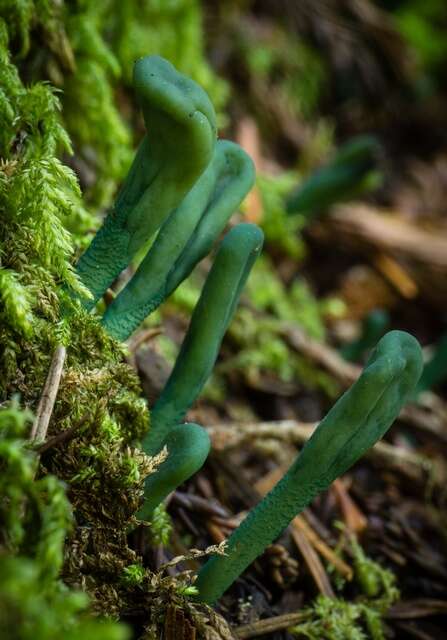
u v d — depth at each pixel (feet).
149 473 0.57
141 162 0.55
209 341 0.59
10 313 0.55
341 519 0.77
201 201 0.57
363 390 0.54
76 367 0.58
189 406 0.61
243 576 0.67
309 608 0.68
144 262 0.58
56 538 0.49
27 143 0.64
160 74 0.52
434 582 0.76
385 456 0.84
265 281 1.04
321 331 1.09
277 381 0.94
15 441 0.50
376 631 0.69
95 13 0.84
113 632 0.45
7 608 0.44
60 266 0.57
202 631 0.57
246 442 0.77
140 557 0.57
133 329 0.60
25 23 0.68
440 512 0.83
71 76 0.76
